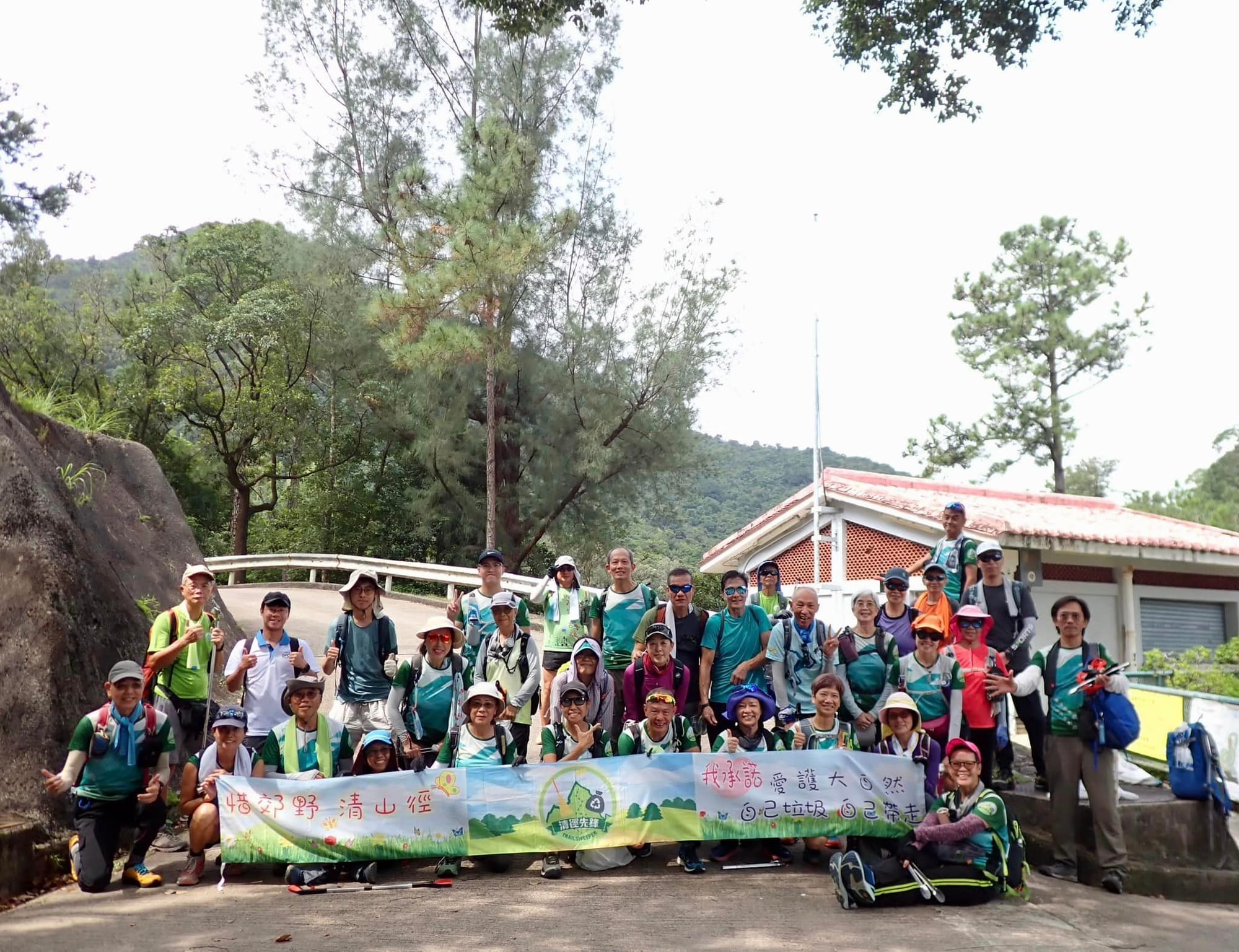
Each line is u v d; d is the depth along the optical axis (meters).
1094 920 7.12
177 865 7.85
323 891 7.21
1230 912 7.78
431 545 33.22
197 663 8.59
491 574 8.91
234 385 32.34
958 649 8.78
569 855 8.10
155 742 7.31
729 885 7.50
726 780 7.93
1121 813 8.46
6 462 9.63
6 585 8.89
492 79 28.09
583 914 6.70
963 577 9.36
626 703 8.50
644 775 7.91
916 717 8.12
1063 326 36.94
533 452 29.95
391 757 7.84
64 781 6.99
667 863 8.12
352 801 7.59
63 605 8.85
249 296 31.09
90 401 31.39
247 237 34.84
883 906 7.06
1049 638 15.91
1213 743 8.83
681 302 27.69
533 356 28.25
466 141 22.39
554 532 31.05
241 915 6.59
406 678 8.18
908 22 11.79
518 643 8.55
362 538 32.62
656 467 29.55
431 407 28.64
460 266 20.50
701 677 8.91
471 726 7.97
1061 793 8.29
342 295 29.97
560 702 8.18
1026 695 8.94
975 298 39.56
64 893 7.08
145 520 13.13
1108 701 8.05
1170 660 15.40
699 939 6.22
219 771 7.62
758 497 77.00
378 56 29.06
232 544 36.16
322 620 18.61
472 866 7.96
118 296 36.88
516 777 7.81
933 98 12.23
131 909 6.70
